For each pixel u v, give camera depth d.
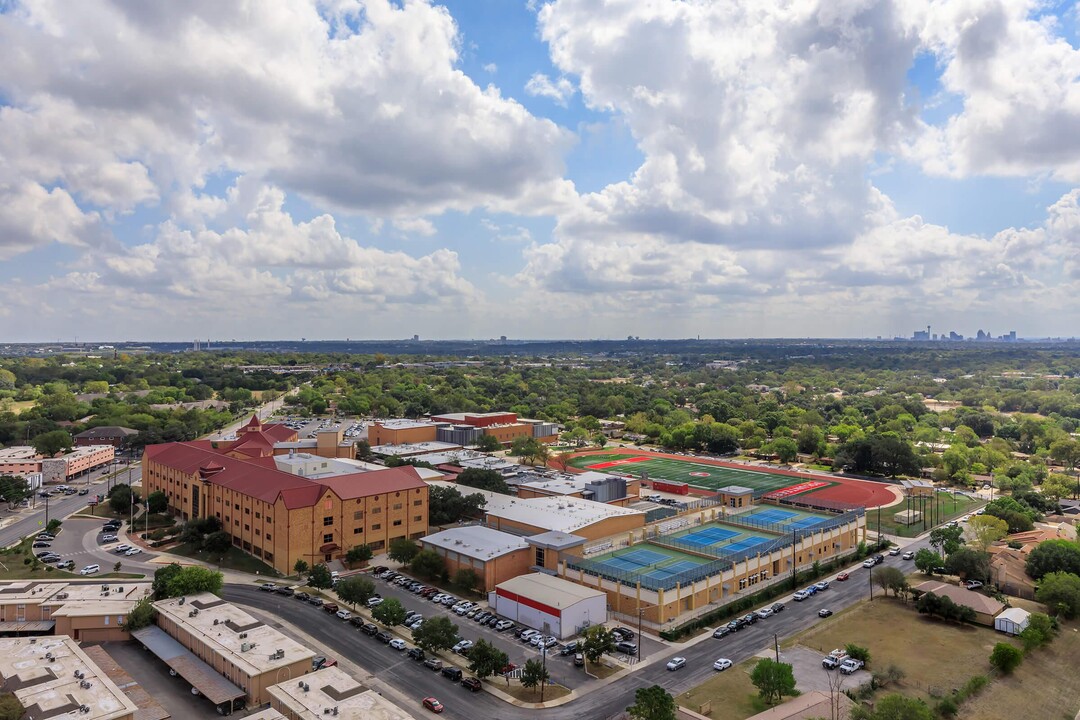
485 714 88.56
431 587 133.00
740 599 128.75
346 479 156.75
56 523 171.25
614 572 126.69
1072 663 109.06
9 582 131.75
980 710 92.81
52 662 93.19
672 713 82.75
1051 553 139.50
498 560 133.62
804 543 153.38
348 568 145.75
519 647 108.88
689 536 158.50
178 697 91.88
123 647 106.94
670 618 118.94
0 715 77.25
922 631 118.12
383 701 84.50
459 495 175.88
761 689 91.62
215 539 150.38
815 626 119.94
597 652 100.06
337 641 109.62
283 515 142.38
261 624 106.12
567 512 167.38
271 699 86.81
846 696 93.38
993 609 122.00
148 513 184.62
